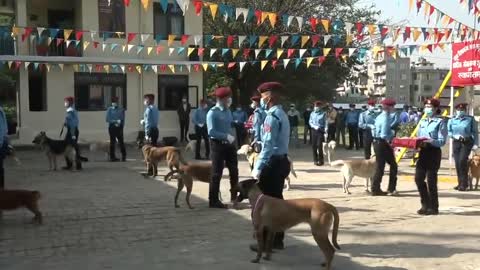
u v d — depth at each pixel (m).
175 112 24.14
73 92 22.41
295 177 12.82
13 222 8.54
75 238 7.61
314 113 16.53
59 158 17.84
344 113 24.42
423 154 9.21
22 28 16.02
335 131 21.89
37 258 6.64
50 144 14.93
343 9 30.77
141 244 7.30
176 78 24.14
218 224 8.46
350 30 13.68
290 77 33.22
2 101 31.52
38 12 23.56
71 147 15.04
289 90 34.62
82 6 22.38
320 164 16.55
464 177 11.88
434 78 93.62
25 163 16.69
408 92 97.12
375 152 11.16
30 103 22.52
